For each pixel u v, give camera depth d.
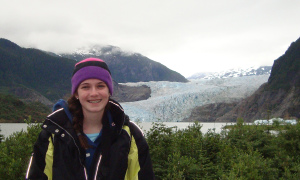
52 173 1.99
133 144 2.24
